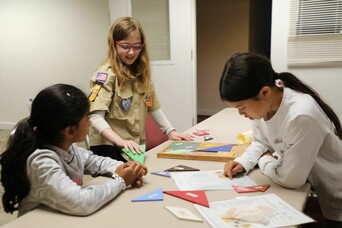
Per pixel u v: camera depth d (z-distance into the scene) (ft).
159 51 11.69
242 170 3.94
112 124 5.37
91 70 14.15
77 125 3.40
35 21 14.82
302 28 9.68
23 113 16.37
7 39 15.67
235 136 5.82
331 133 3.59
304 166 3.34
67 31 14.24
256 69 3.29
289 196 3.30
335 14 9.28
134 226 2.79
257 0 18.81
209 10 18.37
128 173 3.63
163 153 4.74
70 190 3.05
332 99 9.87
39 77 15.49
